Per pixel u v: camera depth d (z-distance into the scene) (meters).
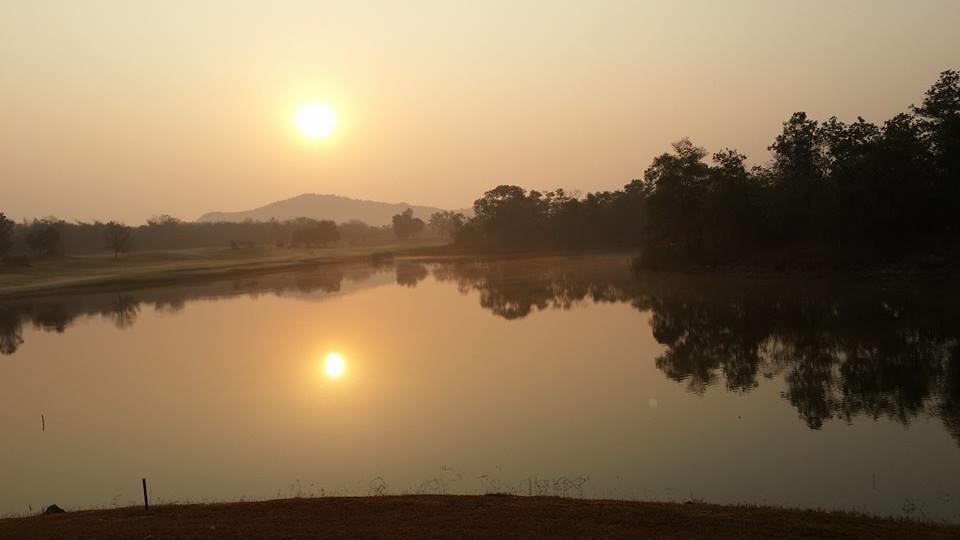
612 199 150.25
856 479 16.72
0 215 115.44
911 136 63.03
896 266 57.38
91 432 23.61
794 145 72.44
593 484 16.97
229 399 27.27
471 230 161.38
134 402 27.48
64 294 78.12
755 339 35.59
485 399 25.56
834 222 63.91
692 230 81.12
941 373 26.42
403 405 25.20
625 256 116.75
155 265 117.69
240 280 93.56
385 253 149.75
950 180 59.06
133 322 52.97
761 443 19.62
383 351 36.03
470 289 70.50
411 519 12.20
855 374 27.11
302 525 11.97
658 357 32.22
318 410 25.03
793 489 16.25
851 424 20.97
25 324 54.47
